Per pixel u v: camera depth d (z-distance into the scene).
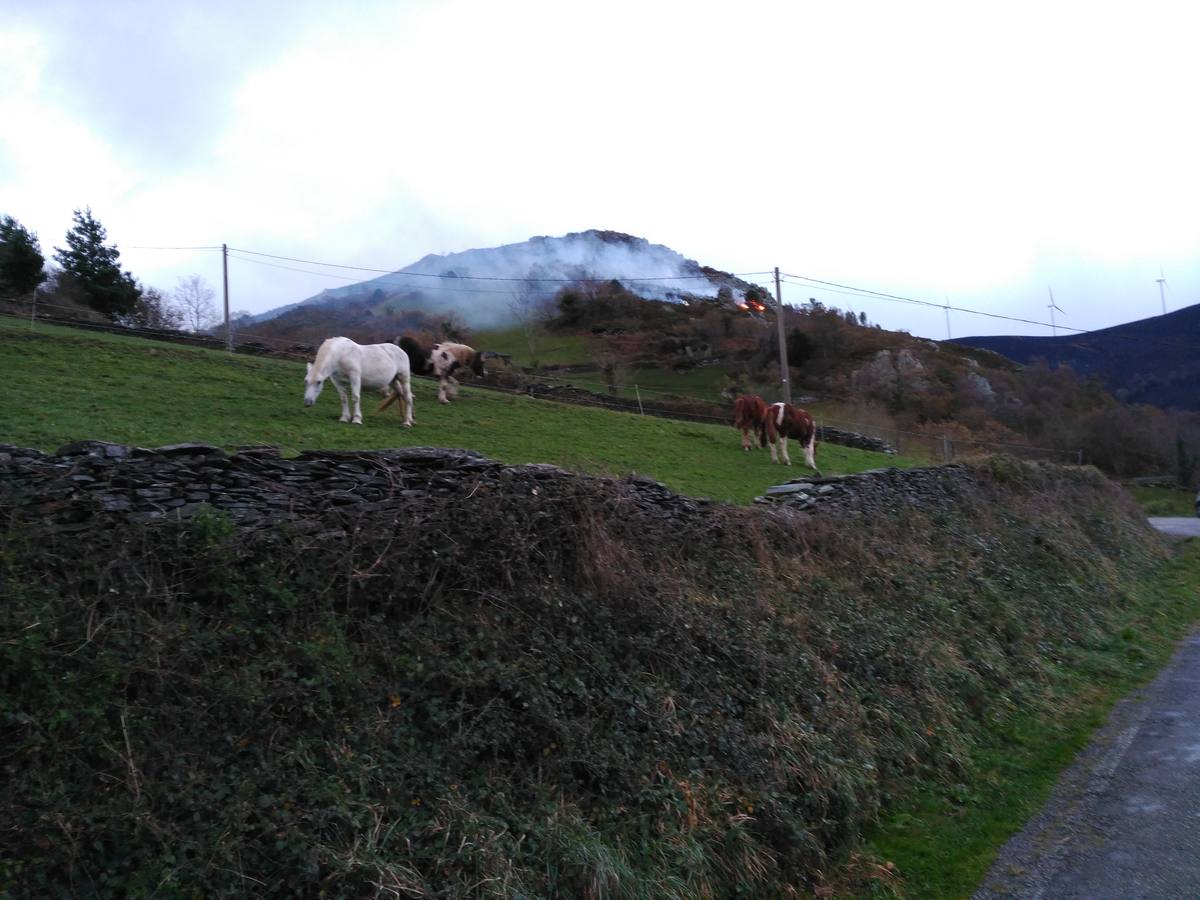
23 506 5.75
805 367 62.22
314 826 4.93
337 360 14.70
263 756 5.22
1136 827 7.32
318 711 5.65
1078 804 7.95
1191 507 47.81
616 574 8.27
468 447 14.68
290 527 6.62
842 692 8.83
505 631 7.07
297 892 4.64
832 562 11.62
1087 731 9.98
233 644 5.78
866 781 7.73
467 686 6.33
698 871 6.01
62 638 5.19
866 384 55.97
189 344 25.98
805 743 7.68
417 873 4.95
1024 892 6.41
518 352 68.62
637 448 18.88
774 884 6.45
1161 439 57.53
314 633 6.13
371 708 5.89
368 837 5.00
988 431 52.00
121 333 25.16
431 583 6.96
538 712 6.42
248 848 4.72
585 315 79.50
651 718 7.04
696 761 6.92
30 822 4.36
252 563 6.30
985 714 10.05
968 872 6.83
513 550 7.68
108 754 4.80
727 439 23.23
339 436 13.52
